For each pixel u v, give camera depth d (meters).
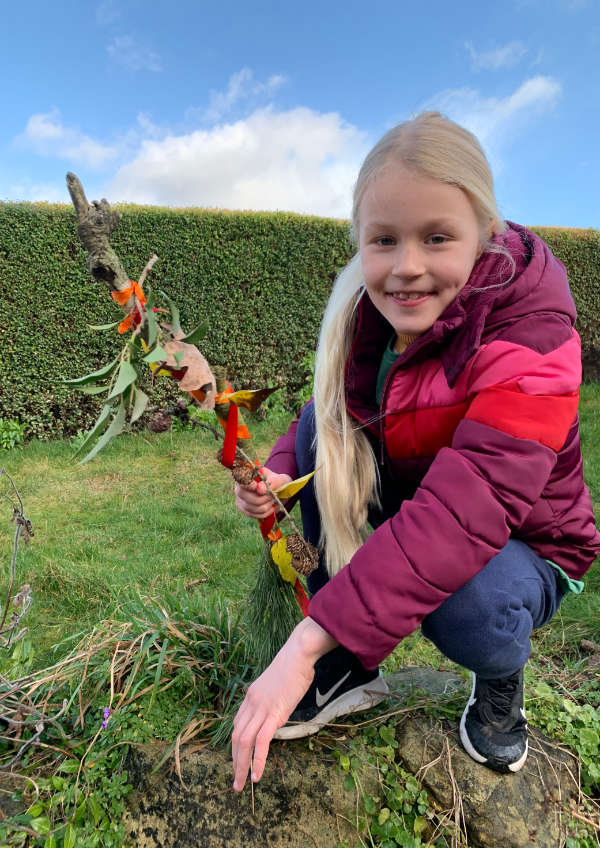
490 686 1.38
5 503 4.32
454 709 1.55
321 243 6.88
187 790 1.39
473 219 1.16
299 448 1.61
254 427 6.54
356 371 1.43
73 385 0.98
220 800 1.37
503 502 1.08
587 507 1.35
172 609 2.02
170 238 6.25
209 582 3.04
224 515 4.02
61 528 3.84
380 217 1.15
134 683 1.66
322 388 1.48
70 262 5.91
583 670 1.97
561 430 1.13
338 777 1.38
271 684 1.10
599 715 1.65
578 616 2.45
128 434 6.02
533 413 1.10
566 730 1.57
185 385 1.03
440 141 1.11
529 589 1.23
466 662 1.25
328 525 1.46
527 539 1.30
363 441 1.46
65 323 5.95
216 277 6.48
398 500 1.57
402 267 1.15
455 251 1.15
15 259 5.74
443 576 1.06
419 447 1.36
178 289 6.34
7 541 3.60
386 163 1.12
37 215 5.76
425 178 1.10
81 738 1.58
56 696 1.75
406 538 1.07
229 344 6.61
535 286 1.19
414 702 1.59
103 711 1.58
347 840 1.33
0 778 1.46
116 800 1.41
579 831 1.34
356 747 1.44
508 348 1.14
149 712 1.57
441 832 1.32
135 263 6.16
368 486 1.46
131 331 1.06
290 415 6.91
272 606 1.52
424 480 1.13
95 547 3.47
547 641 2.31
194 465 5.28
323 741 1.47
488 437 1.10
